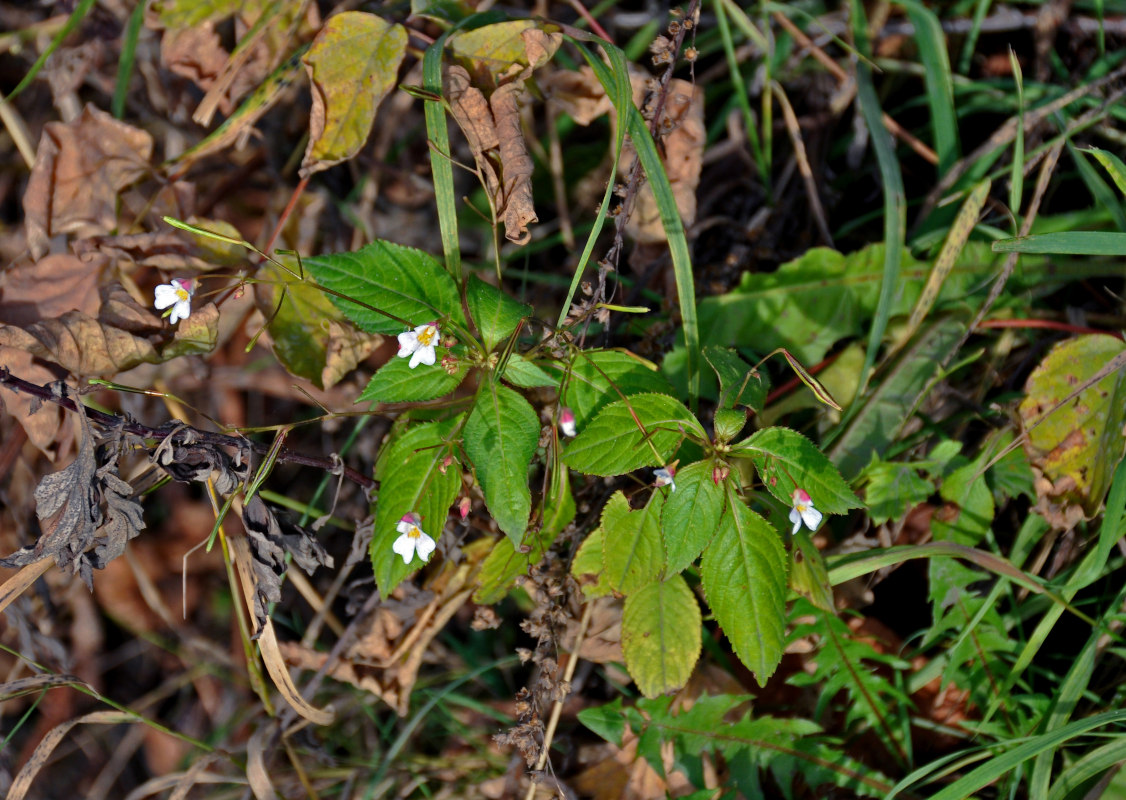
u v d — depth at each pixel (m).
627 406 1.16
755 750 1.20
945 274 1.25
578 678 1.24
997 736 1.21
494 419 1.15
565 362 1.18
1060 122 1.28
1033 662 1.24
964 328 1.27
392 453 1.16
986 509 1.23
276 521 1.17
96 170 1.26
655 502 1.17
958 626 1.22
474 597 1.19
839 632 1.22
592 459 1.16
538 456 1.20
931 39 1.29
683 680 1.18
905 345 1.27
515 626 1.29
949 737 1.22
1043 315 1.27
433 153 1.19
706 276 1.28
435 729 1.26
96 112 1.27
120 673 1.29
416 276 1.17
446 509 1.15
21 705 1.27
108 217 1.26
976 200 1.24
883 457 1.25
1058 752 1.20
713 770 1.20
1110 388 1.21
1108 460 1.20
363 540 1.21
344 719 1.27
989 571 1.23
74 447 1.24
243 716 1.27
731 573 1.15
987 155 1.29
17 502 1.26
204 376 1.29
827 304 1.28
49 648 1.27
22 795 1.19
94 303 1.24
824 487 1.16
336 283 1.17
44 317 1.24
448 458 1.15
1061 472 1.21
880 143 1.27
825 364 1.28
